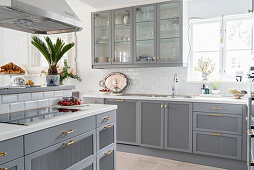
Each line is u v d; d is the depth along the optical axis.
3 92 1.85
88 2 4.03
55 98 2.45
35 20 2.21
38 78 5.03
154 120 3.55
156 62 3.78
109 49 4.14
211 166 3.24
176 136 3.41
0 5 1.66
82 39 4.75
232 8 3.68
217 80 3.77
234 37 3.74
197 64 3.99
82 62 4.77
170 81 4.03
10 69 2.13
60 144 1.69
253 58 2.90
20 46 5.19
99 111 2.15
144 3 4.07
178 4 3.64
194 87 3.85
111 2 4.02
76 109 2.15
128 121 3.77
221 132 3.12
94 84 4.68
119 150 3.90
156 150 3.62
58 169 1.69
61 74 4.20
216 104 3.13
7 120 1.60
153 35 3.81
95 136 2.11
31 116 1.76
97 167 2.15
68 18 2.26
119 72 4.45
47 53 2.42
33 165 1.47
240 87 3.55
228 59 3.78
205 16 3.86
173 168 3.15
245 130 2.97
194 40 4.01
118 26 4.07
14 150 1.33
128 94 4.24
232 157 3.06
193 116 3.28
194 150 3.29
